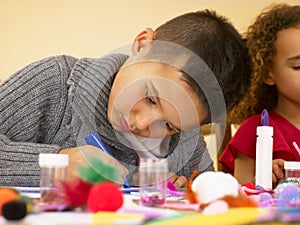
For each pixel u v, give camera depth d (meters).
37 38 2.75
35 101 0.87
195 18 0.83
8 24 2.73
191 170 0.84
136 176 0.71
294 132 1.12
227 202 0.40
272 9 1.21
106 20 2.80
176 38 0.78
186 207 0.46
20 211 0.35
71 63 0.93
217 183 0.53
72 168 0.56
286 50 1.12
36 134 0.88
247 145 1.09
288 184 0.62
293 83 1.12
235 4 2.83
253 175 1.10
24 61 2.73
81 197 0.43
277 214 0.34
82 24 2.79
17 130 0.86
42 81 0.88
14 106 0.86
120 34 2.80
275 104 1.18
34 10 2.76
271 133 0.82
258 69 1.15
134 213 0.40
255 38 1.16
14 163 0.77
